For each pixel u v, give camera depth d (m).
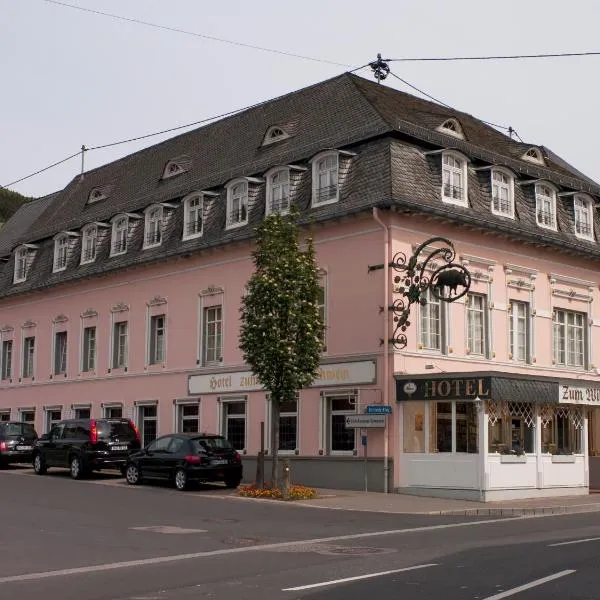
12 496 23.19
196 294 33.47
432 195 28.02
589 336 33.56
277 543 15.23
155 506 21.41
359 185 27.88
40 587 10.89
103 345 37.88
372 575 11.62
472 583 10.94
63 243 41.31
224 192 33.03
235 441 31.41
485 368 29.28
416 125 29.34
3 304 44.84
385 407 25.69
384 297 26.75
